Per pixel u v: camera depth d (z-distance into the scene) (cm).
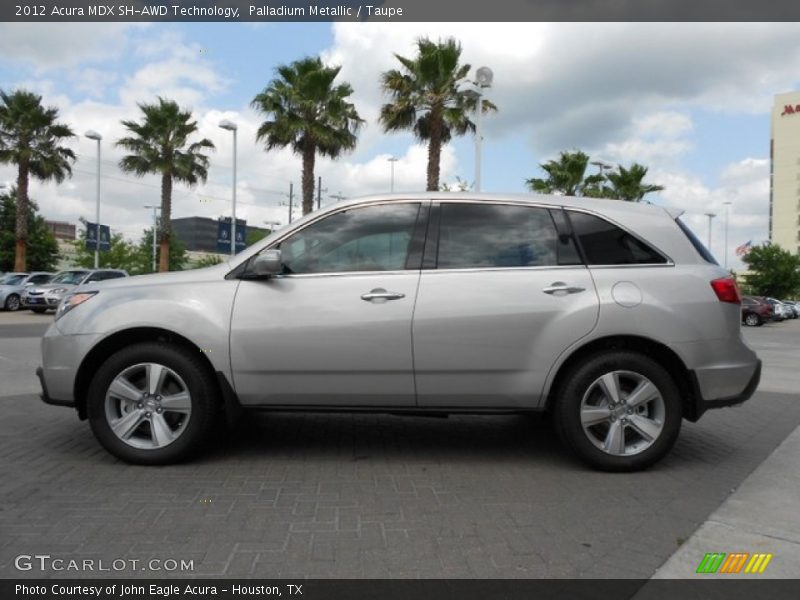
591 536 362
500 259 479
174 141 3366
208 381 476
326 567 321
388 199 498
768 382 984
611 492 434
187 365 471
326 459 506
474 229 488
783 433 607
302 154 2714
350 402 476
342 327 466
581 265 476
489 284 469
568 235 483
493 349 464
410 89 2281
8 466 479
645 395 467
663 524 380
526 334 464
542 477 466
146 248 5900
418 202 496
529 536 361
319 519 381
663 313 462
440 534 363
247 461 498
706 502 417
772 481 460
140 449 477
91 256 5575
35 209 4706
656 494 431
